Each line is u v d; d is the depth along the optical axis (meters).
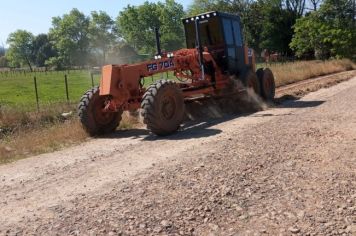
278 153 7.08
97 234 4.49
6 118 12.05
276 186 5.63
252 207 5.04
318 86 18.06
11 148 9.14
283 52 69.31
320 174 6.02
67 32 112.56
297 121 9.91
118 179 6.26
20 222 4.93
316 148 7.34
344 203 5.03
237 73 13.09
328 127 9.04
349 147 7.34
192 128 10.27
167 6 86.75
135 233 4.48
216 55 12.65
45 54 127.75
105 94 9.60
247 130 9.16
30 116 12.69
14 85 42.75
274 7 68.56
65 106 14.25
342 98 13.77
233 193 5.43
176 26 86.31
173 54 11.12
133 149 8.31
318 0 69.25
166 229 4.55
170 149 8.00
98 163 7.38
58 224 4.78
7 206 5.51
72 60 111.75
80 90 33.06
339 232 4.40
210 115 12.12
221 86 12.45
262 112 12.02
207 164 6.61
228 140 8.23
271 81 14.27
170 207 5.07
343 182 5.66
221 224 4.66
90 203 5.34
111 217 4.87
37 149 8.94
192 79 11.70
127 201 5.32
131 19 90.56
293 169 6.27
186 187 5.67
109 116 10.37
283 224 4.62
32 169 7.32
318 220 4.67
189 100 11.23
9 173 7.17
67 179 6.52
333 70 29.56
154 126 9.29
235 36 13.21
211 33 12.68
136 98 9.91
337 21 48.91
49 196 5.78
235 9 69.00
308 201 5.14
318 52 49.44
